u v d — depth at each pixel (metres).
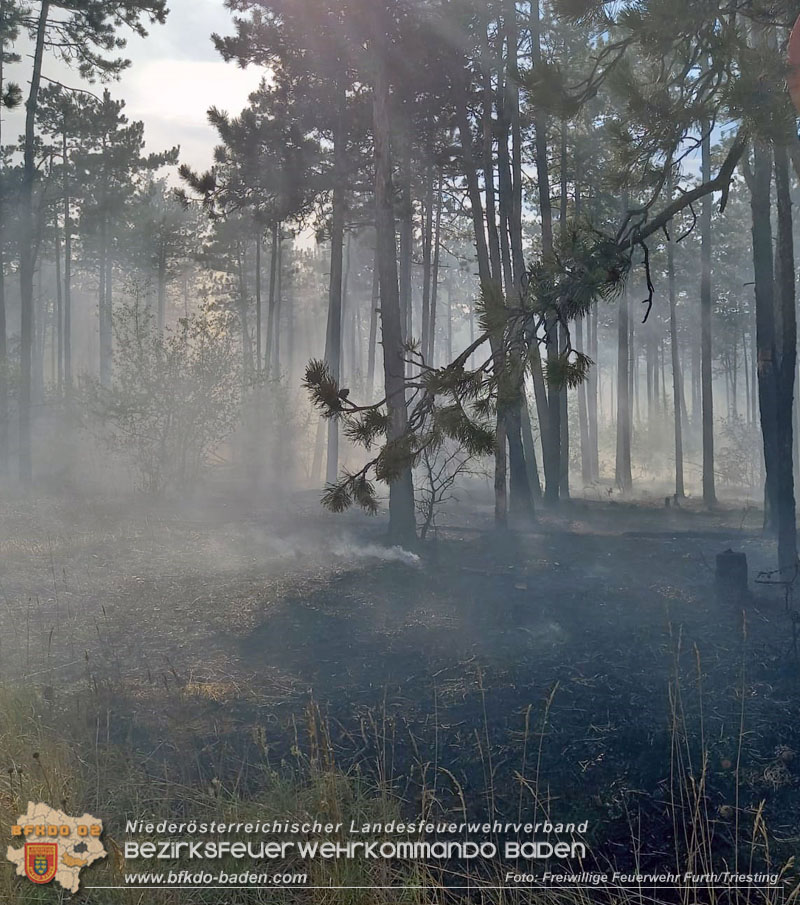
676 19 4.94
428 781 5.05
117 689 6.30
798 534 16.91
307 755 5.30
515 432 19.30
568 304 4.69
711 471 27.91
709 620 8.73
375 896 3.91
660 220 4.92
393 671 7.09
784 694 6.38
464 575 11.35
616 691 6.50
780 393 11.48
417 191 27.56
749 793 4.88
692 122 5.29
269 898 3.89
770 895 3.97
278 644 7.90
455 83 18.39
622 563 12.91
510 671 6.96
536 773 5.14
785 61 4.77
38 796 4.34
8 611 9.02
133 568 11.68
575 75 8.55
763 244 13.48
